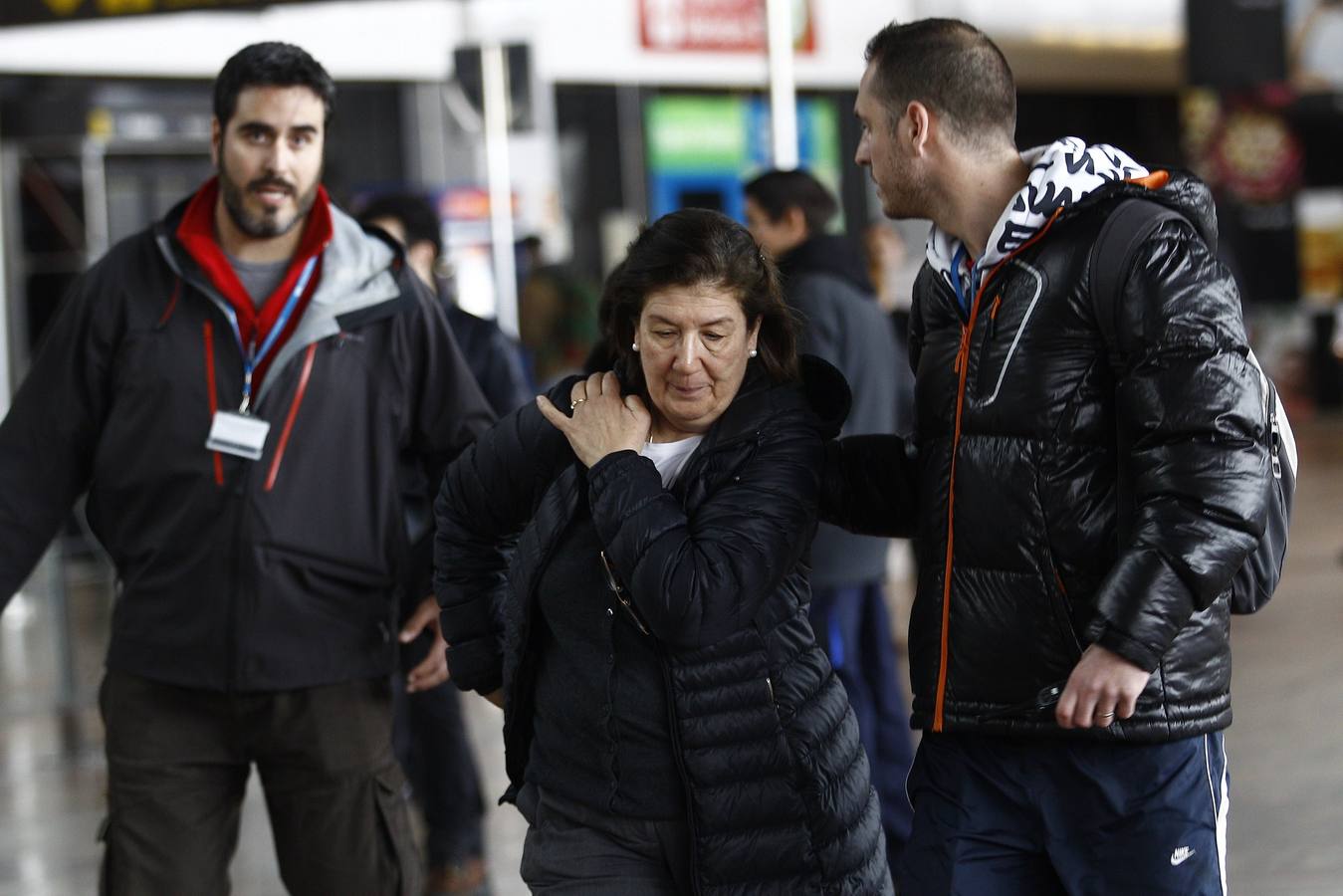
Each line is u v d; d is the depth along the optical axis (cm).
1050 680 321
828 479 364
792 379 343
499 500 362
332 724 426
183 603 420
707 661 328
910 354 363
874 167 344
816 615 583
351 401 431
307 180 425
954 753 338
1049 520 319
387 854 434
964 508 327
